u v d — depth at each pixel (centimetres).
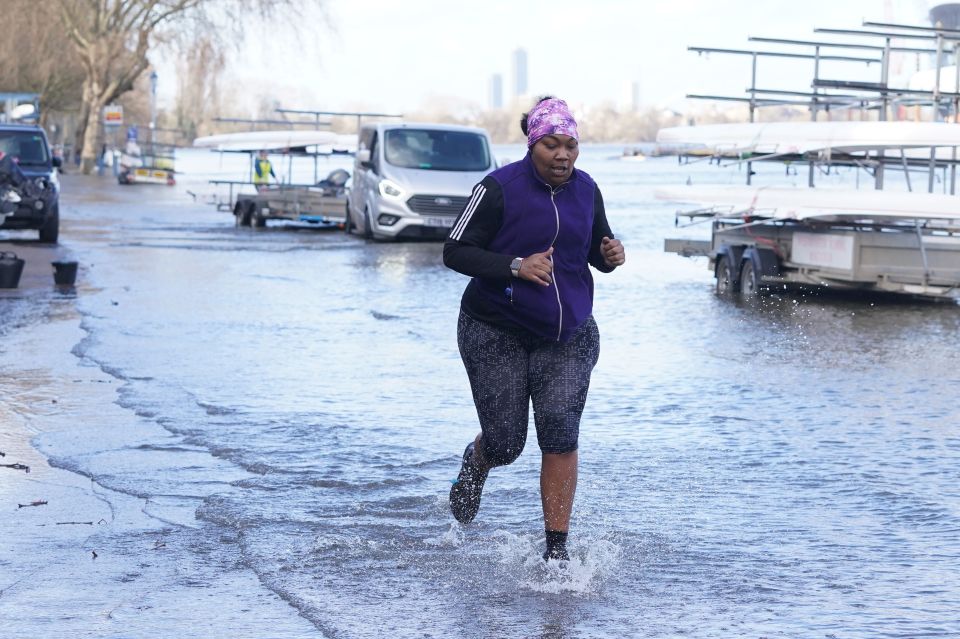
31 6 7875
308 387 1137
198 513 722
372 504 742
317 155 3766
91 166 8031
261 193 3644
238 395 1092
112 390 1109
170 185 6744
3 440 912
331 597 577
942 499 756
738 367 1262
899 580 603
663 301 1872
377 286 2022
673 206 4994
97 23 7756
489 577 605
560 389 605
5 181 2284
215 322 1569
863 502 750
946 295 1770
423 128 3134
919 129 1875
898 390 1134
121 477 806
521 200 598
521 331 605
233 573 613
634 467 843
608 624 543
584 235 605
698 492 776
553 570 609
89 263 2402
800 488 785
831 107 2438
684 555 643
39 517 712
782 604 568
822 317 1680
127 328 1503
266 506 737
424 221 2984
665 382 1176
